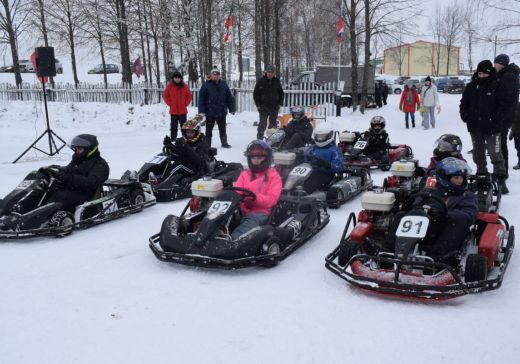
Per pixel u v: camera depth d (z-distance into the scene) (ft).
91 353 11.69
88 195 22.02
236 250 15.93
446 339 12.17
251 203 18.63
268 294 14.82
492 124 24.84
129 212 23.34
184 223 17.33
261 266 17.01
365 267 14.97
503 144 28.50
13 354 11.69
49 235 19.98
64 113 67.10
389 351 11.67
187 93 42.86
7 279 16.10
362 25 102.89
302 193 21.65
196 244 16.24
